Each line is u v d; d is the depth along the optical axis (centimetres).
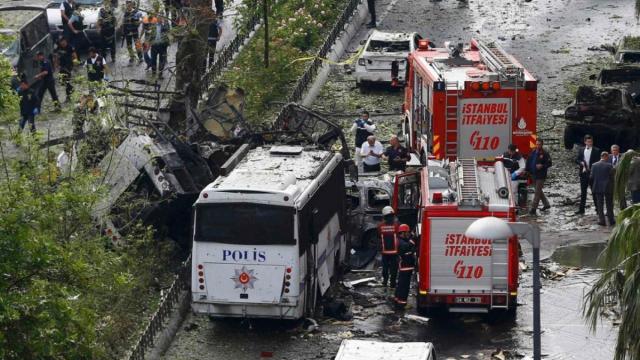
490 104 7144
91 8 10338
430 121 7288
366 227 6725
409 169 6719
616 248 4031
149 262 6125
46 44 9794
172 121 7356
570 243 6775
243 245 5597
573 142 8275
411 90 8138
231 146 6812
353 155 8288
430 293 5719
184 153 6556
